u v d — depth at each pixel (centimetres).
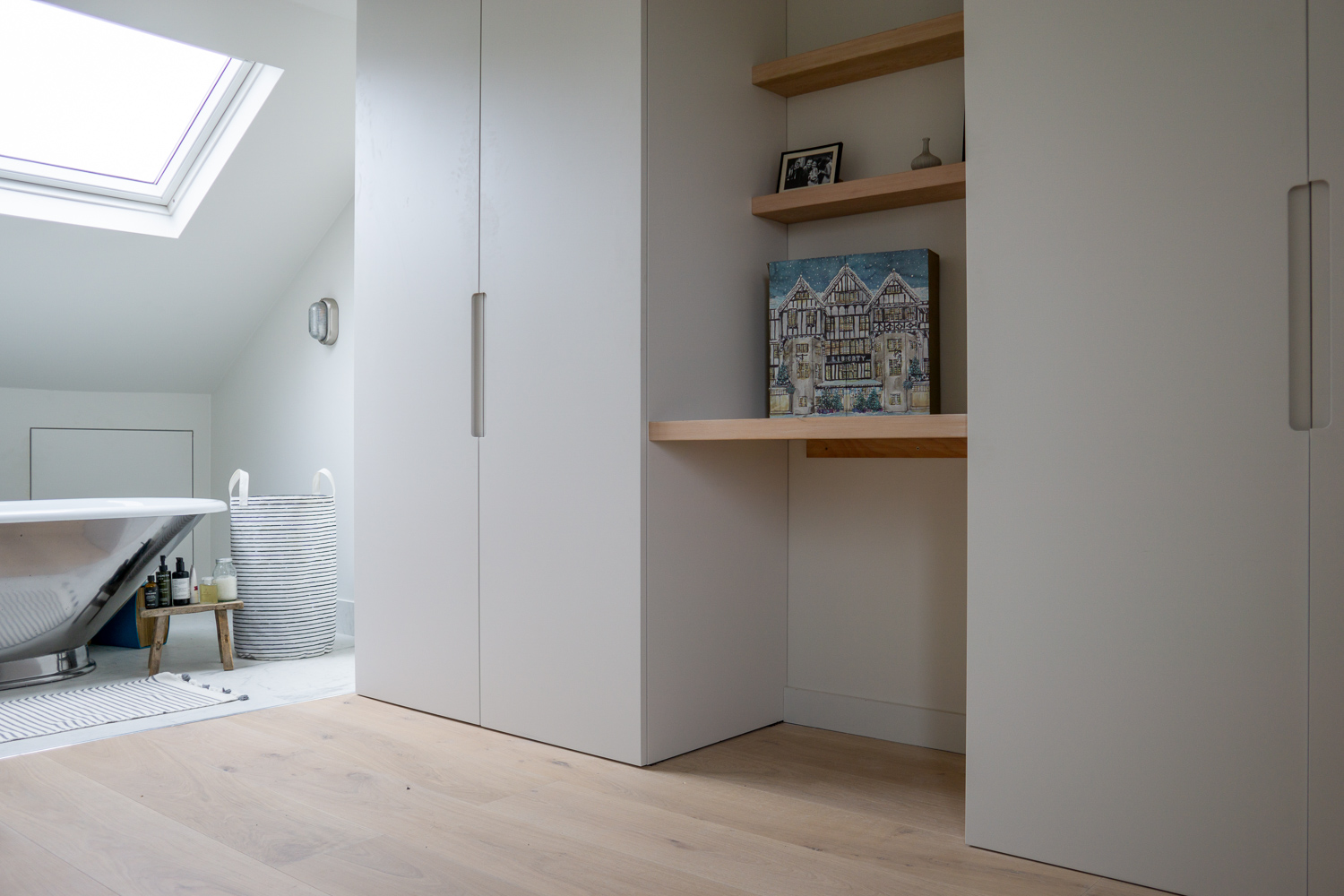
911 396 219
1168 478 156
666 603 223
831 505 252
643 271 216
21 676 297
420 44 267
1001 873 164
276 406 406
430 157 264
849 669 249
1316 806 144
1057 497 166
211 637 374
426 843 176
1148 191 158
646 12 216
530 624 239
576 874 164
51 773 214
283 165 348
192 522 315
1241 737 150
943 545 233
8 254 333
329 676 309
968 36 175
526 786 207
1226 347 151
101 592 303
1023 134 169
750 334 248
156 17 283
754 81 246
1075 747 165
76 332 374
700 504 232
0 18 295
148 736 243
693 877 163
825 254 252
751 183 247
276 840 177
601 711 225
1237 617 150
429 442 265
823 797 201
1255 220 149
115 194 345
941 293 231
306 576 335
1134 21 158
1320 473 144
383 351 279
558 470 232
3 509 318
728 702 241
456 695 258
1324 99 144
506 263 244
